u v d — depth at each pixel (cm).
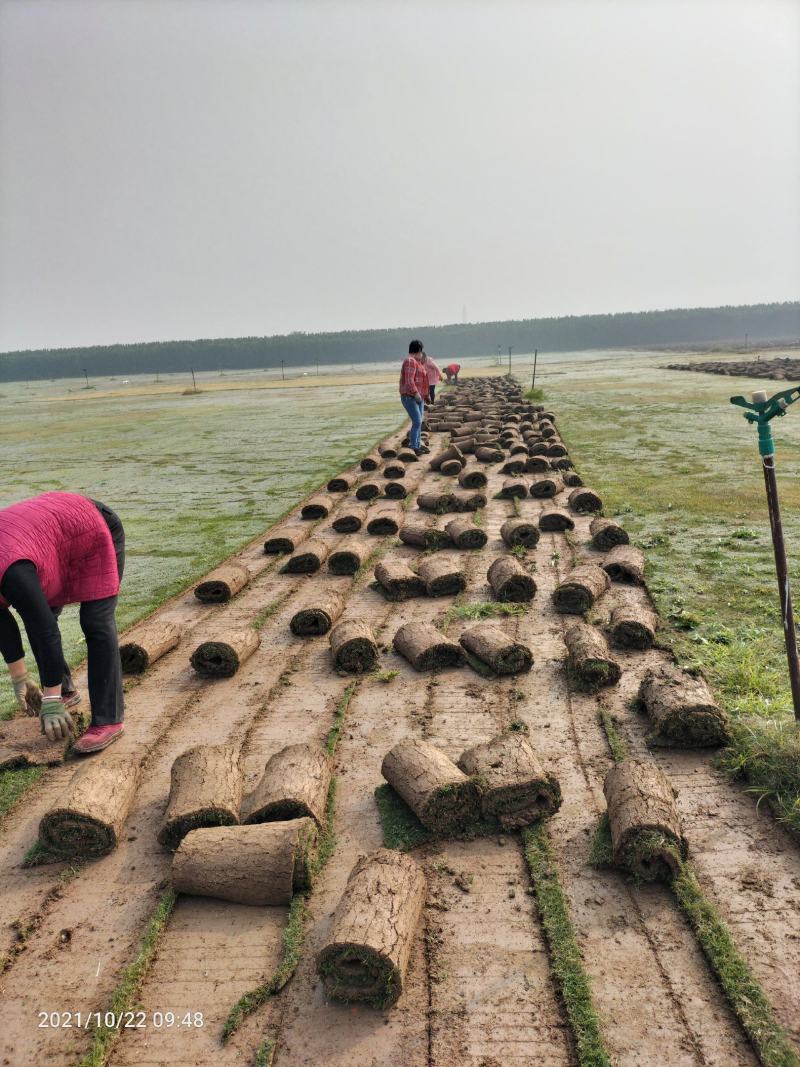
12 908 351
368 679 577
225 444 2091
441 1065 261
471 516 1086
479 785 387
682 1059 258
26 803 436
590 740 470
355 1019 282
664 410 2270
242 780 424
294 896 344
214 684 585
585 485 1227
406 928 301
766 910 323
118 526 522
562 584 691
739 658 555
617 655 588
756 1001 275
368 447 1816
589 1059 258
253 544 1002
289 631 689
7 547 423
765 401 409
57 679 443
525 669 570
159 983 303
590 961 302
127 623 711
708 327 14750
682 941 311
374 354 14838
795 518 935
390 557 904
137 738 503
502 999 287
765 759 413
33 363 15138
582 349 14388
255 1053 270
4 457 2092
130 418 3294
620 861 346
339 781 437
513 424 1900
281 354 14688
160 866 376
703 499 1069
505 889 346
